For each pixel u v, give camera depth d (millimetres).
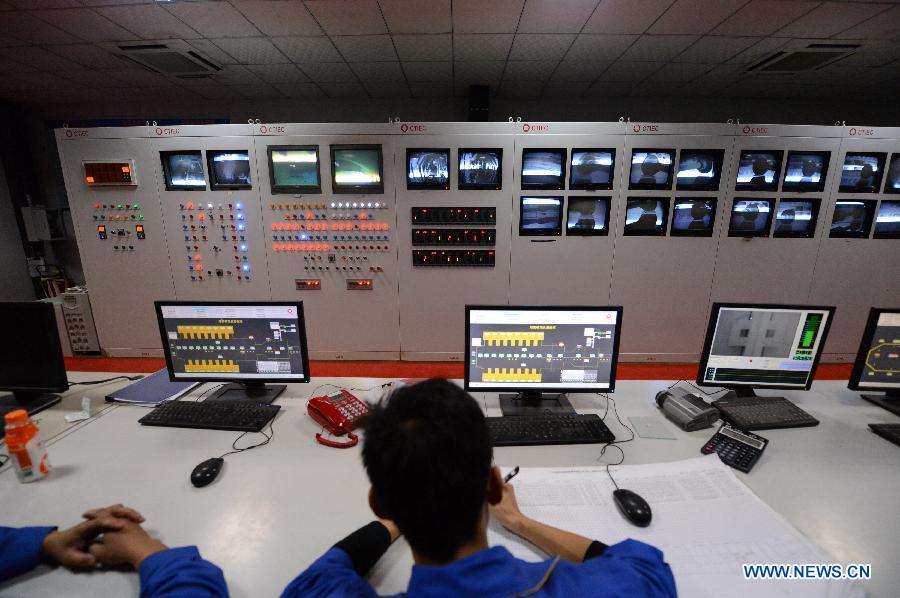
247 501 992
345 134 2943
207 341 1473
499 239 3127
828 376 3229
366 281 3252
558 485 1027
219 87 4129
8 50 3123
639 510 903
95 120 4605
